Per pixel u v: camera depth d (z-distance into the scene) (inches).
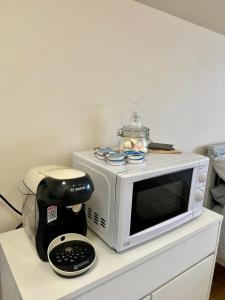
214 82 70.3
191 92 64.9
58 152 44.7
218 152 71.4
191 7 51.1
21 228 40.5
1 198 40.3
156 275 36.5
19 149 40.4
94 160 37.8
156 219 37.4
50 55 40.4
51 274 29.8
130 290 33.5
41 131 42.1
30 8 37.2
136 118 52.4
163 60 56.4
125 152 39.8
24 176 41.7
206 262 45.6
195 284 44.6
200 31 62.3
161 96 58.3
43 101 41.3
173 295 40.4
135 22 49.6
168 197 38.5
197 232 40.9
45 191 29.5
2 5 35.0
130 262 32.2
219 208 72.0
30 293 26.9
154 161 39.4
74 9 41.4
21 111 39.5
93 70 45.9
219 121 76.0
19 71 38.1
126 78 51.0
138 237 34.9
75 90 44.4
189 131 67.6
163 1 48.6
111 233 34.1
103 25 45.3
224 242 66.6
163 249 35.9
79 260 29.6
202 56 64.8
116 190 32.4
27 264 31.5
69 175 30.8
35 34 38.4
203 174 42.5
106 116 49.7
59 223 33.4
